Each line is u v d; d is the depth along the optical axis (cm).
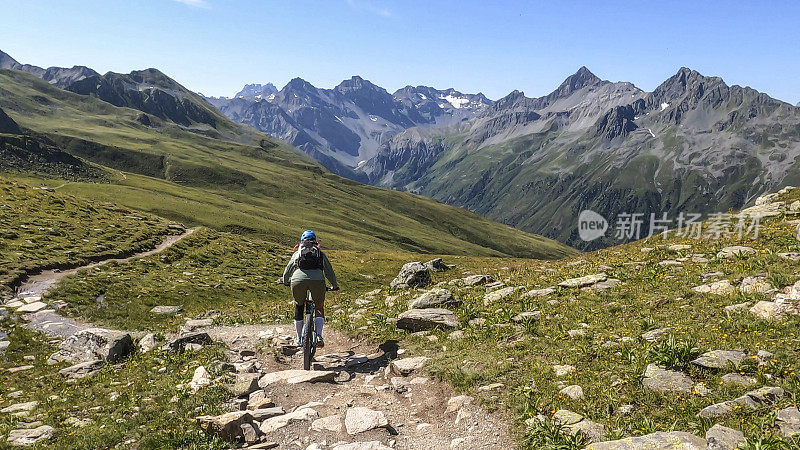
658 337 1046
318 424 872
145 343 1761
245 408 969
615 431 714
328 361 1311
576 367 980
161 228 6500
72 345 1770
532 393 883
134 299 3447
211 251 5909
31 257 3753
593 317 1315
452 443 773
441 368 1078
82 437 883
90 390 1270
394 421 888
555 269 2398
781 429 644
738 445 597
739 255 1756
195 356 1457
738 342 963
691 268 1738
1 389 1427
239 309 3247
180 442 817
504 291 1886
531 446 715
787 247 1780
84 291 3300
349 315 2039
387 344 1416
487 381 980
